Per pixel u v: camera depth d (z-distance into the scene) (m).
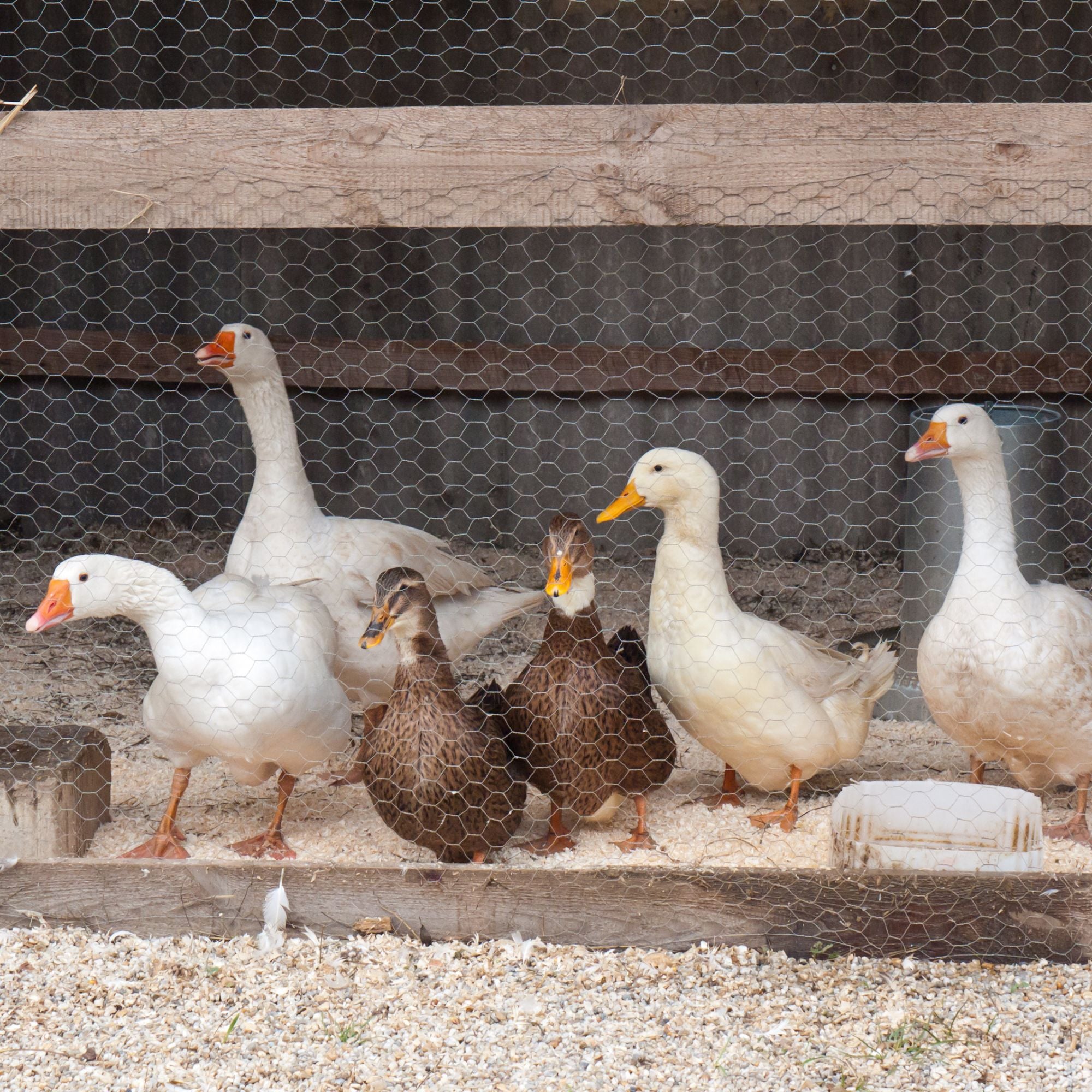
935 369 8.66
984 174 3.02
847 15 8.61
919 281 8.92
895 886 3.36
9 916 3.47
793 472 9.10
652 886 3.40
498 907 3.42
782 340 9.08
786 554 9.10
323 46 8.82
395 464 9.36
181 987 3.19
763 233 8.95
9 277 9.23
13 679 5.81
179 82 8.92
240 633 3.64
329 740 3.83
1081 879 3.33
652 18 8.66
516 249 9.08
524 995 3.16
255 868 3.45
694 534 4.03
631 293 9.07
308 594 4.14
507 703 3.98
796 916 3.38
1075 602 3.94
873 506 9.09
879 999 3.15
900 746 5.08
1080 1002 3.13
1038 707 3.85
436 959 3.33
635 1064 2.86
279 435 4.66
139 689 5.75
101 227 3.21
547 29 8.70
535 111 3.09
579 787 3.84
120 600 3.63
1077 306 8.85
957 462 3.99
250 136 3.15
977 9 8.52
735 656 3.99
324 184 3.16
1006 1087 2.77
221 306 9.22
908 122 3.02
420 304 9.19
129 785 4.50
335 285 9.17
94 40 8.91
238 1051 2.91
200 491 9.36
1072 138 2.99
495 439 9.30
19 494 9.30
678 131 3.06
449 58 8.79
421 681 3.59
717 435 9.12
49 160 3.19
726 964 3.33
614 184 3.10
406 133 3.12
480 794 3.60
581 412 9.20
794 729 4.03
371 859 3.90
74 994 3.14
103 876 3.45
